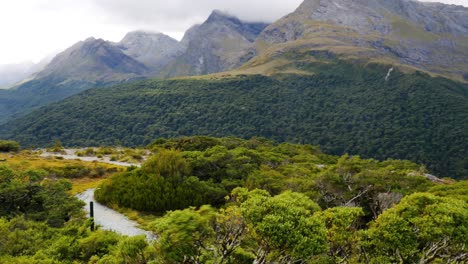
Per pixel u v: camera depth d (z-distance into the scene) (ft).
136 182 127.44
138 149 291.17
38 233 71.05
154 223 44.24
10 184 98.32
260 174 141.90
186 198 124.16
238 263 48.24
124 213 113.91
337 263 47.11
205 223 40.91
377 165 198.39
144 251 46.21
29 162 189.88
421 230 43.06
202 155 154.30
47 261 54.49
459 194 107.14
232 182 135.03
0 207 91.71
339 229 46.39
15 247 62.90
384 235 43.88
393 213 45.52
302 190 126.62
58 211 93.50
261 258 40.93
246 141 276.21
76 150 290.97
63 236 65.98
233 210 43.88
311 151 278.67
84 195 137.18
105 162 222.07
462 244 43.80
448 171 368.68
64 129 599.16
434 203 45.47
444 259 45.83
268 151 232.73
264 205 40.29
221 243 42.80
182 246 39.52
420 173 186.60
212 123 596.29
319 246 37.91
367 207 129.18
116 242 63.93
